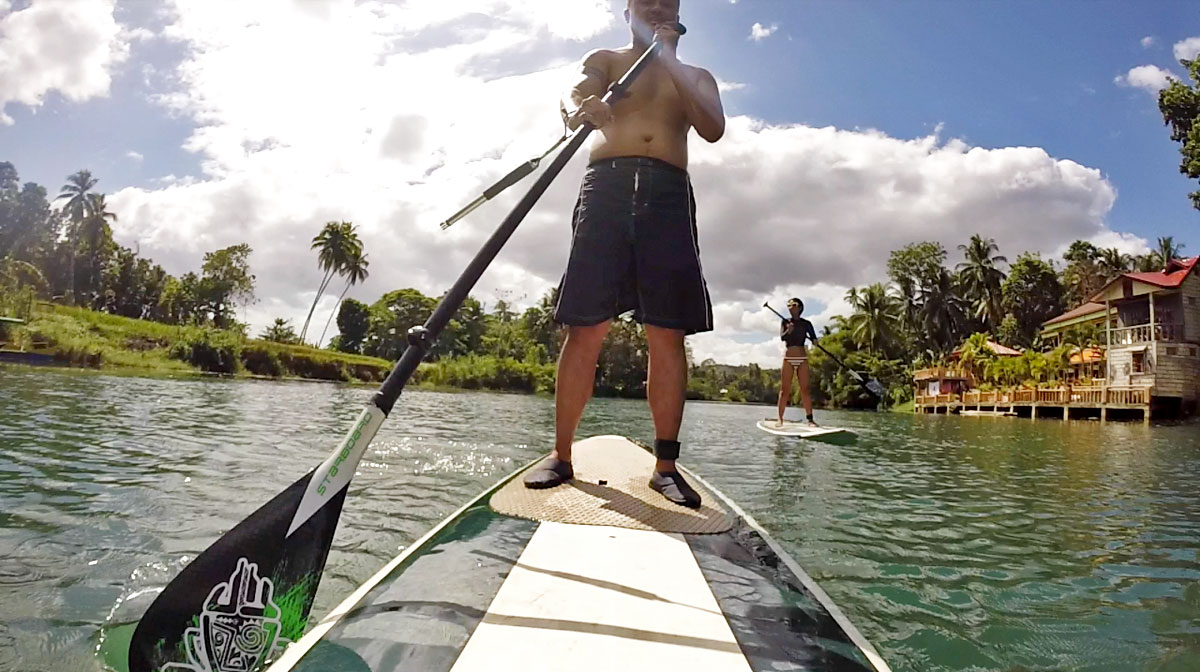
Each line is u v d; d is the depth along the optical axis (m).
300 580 1.36
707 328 2.15
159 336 32.56
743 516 2.03
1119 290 29.47
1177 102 24.92
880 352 51.88
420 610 1.19
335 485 1.45
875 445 9.88
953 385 42.28
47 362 25.06
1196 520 4.48
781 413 10.99
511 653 1.04
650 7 2.23
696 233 2.20
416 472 5.41
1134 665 2.15
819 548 3.49
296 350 37.03
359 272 60.84
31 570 2.63
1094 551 3.59
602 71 2.15
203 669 1.22
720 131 2.19
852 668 1.06
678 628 1.15
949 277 54.72
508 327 63.22
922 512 4.54
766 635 1.16
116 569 2.67
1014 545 3.68
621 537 1.64
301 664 1.02
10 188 58.16
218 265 63.75
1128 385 27.88
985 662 2.16
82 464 4.91
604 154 2.13
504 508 1.88
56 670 1.83
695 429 12.31
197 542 3.06
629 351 45.41
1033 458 8.92
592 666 1.01
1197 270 27.28
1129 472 7.44
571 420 2.21
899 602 2.70
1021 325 53.47
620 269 2.09
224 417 9.45
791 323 10.89
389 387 1.54
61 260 60.16
